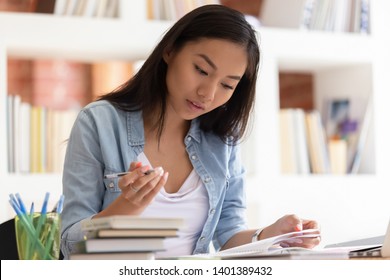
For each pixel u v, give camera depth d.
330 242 5.53
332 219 5.55
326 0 5.70
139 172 2.39
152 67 2.97
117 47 5.09
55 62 6.04
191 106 2.88
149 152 3.05
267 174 5.39
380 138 5.75
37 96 6.00
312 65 5.89
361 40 5.73
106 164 2.92
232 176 3.32
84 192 2.86
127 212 2.46
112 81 5.96
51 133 5.00
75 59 5.41
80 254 2.09
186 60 2.84
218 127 3.19
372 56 5.76
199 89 2.84
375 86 5.75
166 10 5.31
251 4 6.28
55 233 2.23
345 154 5.76
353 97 5.90
